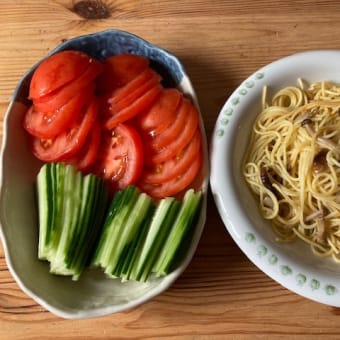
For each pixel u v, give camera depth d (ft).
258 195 1.36
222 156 1.28
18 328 1.27
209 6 1.56
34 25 1.55
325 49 1.46
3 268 1.32
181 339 1.25
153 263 1.21
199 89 1.47
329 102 1.38
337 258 1.28
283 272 1.18
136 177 1.29
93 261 1.24
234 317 1.26
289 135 1.38
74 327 1.27
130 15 1.55
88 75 1.29
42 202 1.25
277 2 1.56
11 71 1.50
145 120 1.32
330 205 1.33
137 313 1.27
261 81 1.37
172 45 1.52
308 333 1.24
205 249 1.32
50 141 1.33
